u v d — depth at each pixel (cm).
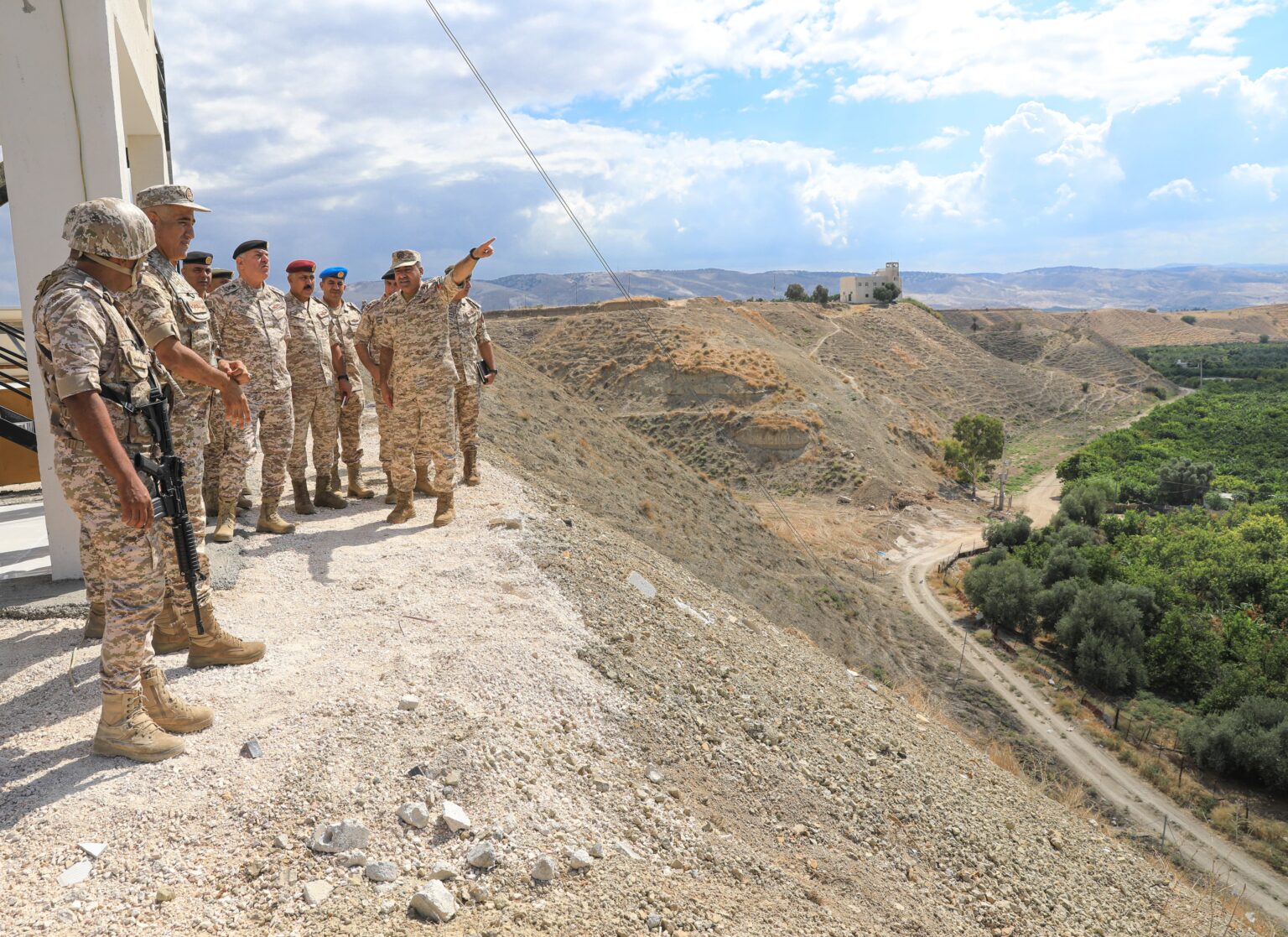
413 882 306
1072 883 619
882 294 15650
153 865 293
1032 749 2853
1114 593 3816
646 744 474
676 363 7431
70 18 522
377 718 405
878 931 399
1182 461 7381
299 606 558
